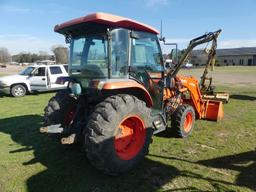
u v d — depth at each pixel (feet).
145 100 16.17
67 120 16.93
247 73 114.83
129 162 14.16
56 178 13.98
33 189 12.96
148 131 15.14
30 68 49.83
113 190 12.76
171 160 16.06
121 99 13.89
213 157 16.58
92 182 13.52
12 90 46.78
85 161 16.03
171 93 19.95
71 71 16.67
